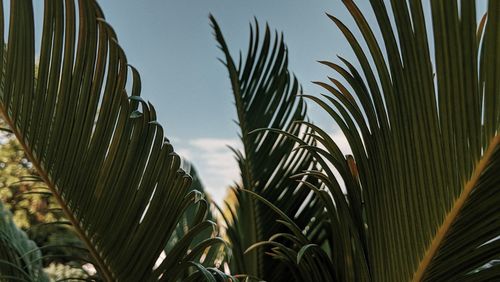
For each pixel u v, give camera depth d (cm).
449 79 72
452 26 70
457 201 75
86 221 96
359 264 99
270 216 162
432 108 76
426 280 84
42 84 89
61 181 94
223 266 148
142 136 92
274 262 155
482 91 69
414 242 84
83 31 87
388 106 83
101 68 89
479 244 77
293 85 175
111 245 97
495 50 67
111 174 94
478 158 72
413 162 81
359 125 91
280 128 172
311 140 169
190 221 193
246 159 170
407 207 84
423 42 75
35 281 125
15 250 130
